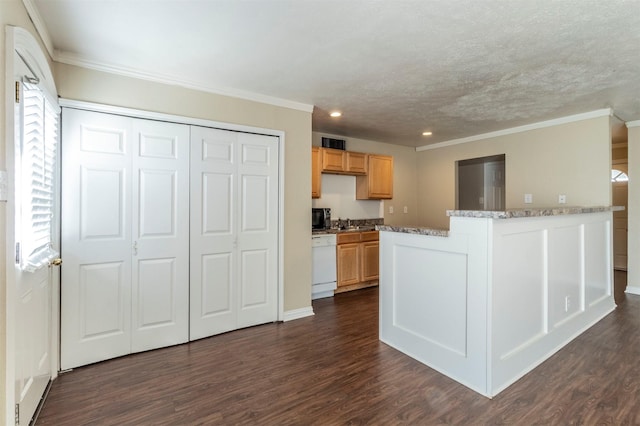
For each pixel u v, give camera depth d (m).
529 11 1.88
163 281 2.80
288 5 1.82
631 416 1.85
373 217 5.64
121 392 2.13
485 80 2.91
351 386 2.19
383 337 2.91
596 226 3.43
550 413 1.89
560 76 2.82
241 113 3.17
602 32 2.10
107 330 2.57
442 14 1.90
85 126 2.47
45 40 2.09
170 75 2.76
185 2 1.79
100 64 2.50
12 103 1.47
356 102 3.51
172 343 2.84
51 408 1.96
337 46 2.29
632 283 4.39
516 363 2.26
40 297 1.99
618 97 3.37
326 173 4.97
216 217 3.07
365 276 4.87
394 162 5.87
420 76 2.82
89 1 1.77
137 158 2.68
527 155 4.48
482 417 1.86
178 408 1.96
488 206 5.17
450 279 2.32
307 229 3.64
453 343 2.30
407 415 1.88
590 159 3.87
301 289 3.60
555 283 2.70
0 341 1.41
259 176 3.32
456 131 4.88
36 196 1.79
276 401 2.03
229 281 3.15
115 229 2.59
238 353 2.69
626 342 2.83
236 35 2.14
